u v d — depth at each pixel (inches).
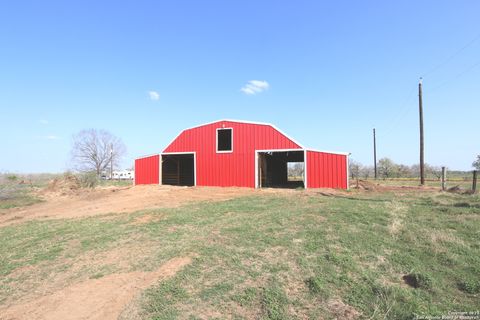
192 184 1240.8
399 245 287.0
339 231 325.4
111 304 213.8
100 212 566.6
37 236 412.5
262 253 279.3
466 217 378.0
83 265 291.3
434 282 218.7
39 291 249.3
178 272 249.9
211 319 188.4
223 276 239.8
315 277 227.3
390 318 183.6
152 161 1029.2
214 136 935.0
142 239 350.3
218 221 407.8
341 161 803.4
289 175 2415.1
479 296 205.6
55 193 950.4
